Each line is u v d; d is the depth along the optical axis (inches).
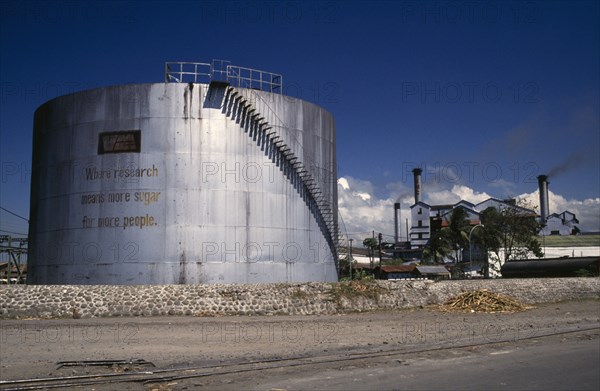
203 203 1208.2
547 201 4660.4
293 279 1280.8
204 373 506.6
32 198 1373.0
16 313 895.7
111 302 933.8
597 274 1678.2
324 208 1386.6
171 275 1180.5
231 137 1242.0
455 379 470.0
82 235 1224.8
